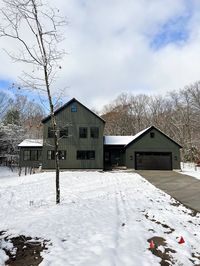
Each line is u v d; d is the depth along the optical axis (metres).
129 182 18.41
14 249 5.45
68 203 10.50
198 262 5.04
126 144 31.48
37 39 9.76
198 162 37.53
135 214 8.41
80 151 30.03
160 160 31.17
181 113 53.81
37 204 10.80
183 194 13.41
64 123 30.22
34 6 9.30
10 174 28.25
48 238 5.91
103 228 6.61
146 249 5.46
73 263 4.60
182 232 6.71
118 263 4.66
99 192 13.73
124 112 64.94
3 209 9.94
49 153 29.84
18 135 36.34
